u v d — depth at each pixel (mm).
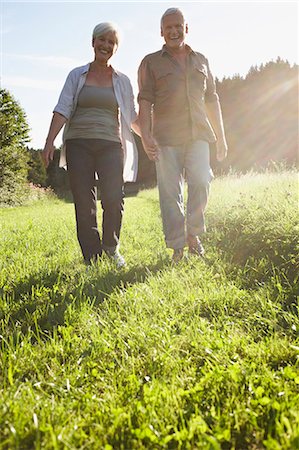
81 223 5016
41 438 1853
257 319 3088
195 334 2844
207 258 5016
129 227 8602
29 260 5426
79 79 5023
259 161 28562
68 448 1767
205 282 4000
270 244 4773
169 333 2877
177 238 5105
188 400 2105
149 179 47812
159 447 1799
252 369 2328
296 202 5973
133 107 5352
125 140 5402
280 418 1884
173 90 5074
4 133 36938
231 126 30188
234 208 7090
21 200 34938
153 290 3768
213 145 29344
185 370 2434
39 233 8523
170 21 5066
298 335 2822
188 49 5223
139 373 2467
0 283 4309
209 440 1702
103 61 5090
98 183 5168
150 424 1910
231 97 30766
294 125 28250
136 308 3318
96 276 4375
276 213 5668
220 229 6688
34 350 2752
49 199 40031
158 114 5191
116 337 2898
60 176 61125
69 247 6492
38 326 3170
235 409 2014
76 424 1936
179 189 5172
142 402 2061
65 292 3896
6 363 2584
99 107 5074
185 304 3500
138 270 4645
